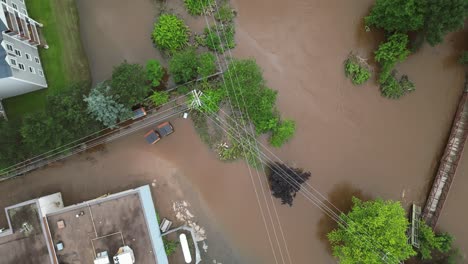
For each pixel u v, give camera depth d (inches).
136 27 1142.3
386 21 1065.5
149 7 1143.0
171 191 1143.6
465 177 1154.7
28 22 1031.0
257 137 1143.0
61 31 1095.0
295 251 1152.2
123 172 1134.4
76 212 989.2
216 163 1148.5
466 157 1155.3
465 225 1150.3
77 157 1122.0
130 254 957.2
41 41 1083.3
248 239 1151.6
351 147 1162.6
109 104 980.6
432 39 1016.9
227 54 1145.4
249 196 1152.2
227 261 1151.0
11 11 954.7
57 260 983.6
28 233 979.3
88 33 1129.4
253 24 1151.6
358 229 1005.8
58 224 982.4
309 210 1153.4
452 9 922.1
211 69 1096.2
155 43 1129.4
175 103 1128.2
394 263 983.0
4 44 895.1
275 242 1152.2
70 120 991.0
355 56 1152.2
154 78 1095.6
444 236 1109.7
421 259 1133.7
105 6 1137.4
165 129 1117.7
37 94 1097.4
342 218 1091.3
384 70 1119.6
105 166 1130.7
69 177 1124.5
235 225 1152.2
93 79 1127.0
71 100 976.3
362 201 1156.5
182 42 1120.2
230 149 1138.7
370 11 1148.5
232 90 1106.1
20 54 971.3
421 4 940.6
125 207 999.6
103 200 989.2
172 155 1144.2
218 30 1139.3
